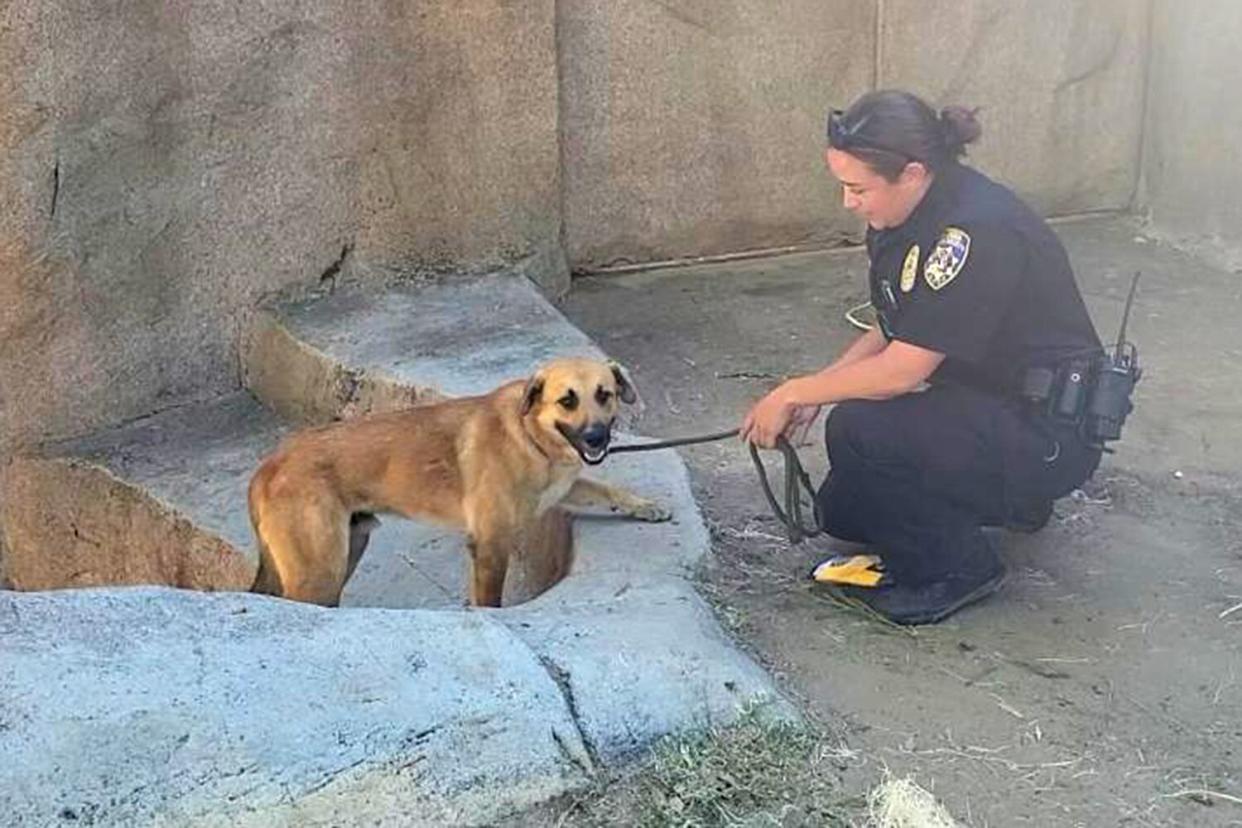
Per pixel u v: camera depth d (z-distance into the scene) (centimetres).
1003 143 861
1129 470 561
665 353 707
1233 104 789
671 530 489
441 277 753
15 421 665
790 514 460
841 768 374
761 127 822
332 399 654
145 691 346
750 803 357
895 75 833
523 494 469
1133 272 795
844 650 431
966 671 421
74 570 666
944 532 442
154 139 663
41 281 648
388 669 364
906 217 418
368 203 728
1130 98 868
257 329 706
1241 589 470
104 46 639
